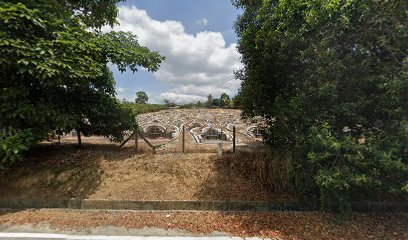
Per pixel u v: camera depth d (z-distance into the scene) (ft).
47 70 12.09
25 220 11.87
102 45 16.80
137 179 15.80
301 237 10.52
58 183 14.99
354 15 10.13
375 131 10.75
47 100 14.90
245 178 15.92
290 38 11.60
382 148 9.95
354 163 10.11
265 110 15.40
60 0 17.83
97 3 19.93
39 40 13.05
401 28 9.21
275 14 12.25
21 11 12.10
